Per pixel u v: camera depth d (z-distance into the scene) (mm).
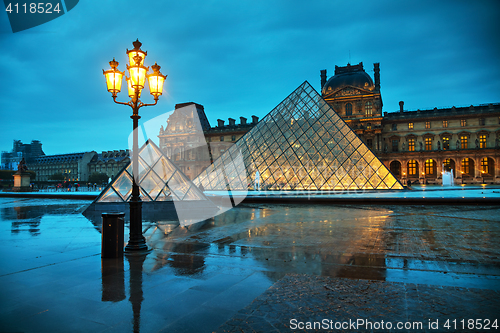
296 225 18062
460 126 92875
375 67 99188
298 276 8406
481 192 43719
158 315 6008
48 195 48219
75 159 198125
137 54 11336
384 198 32031
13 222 19812
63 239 13945
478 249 11609
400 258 10344
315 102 52344
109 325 5594
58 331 5363
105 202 26344
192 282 7957
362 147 45344
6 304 6551
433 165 100500
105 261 10109
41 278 8312
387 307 6258
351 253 11102
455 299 6652
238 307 6363
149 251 11547
